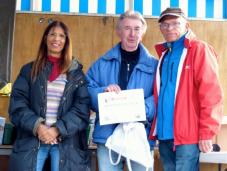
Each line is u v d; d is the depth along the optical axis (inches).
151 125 102.8
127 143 97.0
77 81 102.7
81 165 99.2
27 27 144.3
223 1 152.4
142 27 104.5
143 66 104.3
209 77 94.5
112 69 104.5
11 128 121.2
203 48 97.5
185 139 94.1
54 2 149.4
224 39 147.3
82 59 144.8
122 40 104.2
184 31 101.3
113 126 101.3
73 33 144.9
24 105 99.8
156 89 101.9
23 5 148.5
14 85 102.6
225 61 146.6
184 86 96.3
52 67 103.2
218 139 126.0
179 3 151.6
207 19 147.3
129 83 102.9
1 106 138.6
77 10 149.8
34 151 96.5
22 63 143.4
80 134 103.2
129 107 99.4
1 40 137.2
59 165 96.7
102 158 101.0
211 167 131.8
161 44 106.9
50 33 104.0
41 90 100.1
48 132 96.3
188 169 94.1
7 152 118.6
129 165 96.2
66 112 100.3
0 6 137.5
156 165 129.9
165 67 101.2
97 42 145.1
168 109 97.3
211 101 93.2
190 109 95.3
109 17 145.5
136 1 151.0
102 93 100.1
